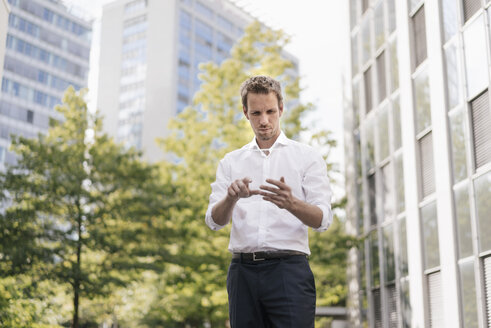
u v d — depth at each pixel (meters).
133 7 83.50
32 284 11.51
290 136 12.23
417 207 10.07
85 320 19.89
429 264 9.62
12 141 12.83
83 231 12.63
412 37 10.74
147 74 78.69
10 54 56.34
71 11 63.94
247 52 13.64
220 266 12.10
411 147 10.43
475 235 7.81
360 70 14.10
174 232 12.70
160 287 15.78
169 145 13.71
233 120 13.32
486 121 7.71
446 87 8.99
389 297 11.70
